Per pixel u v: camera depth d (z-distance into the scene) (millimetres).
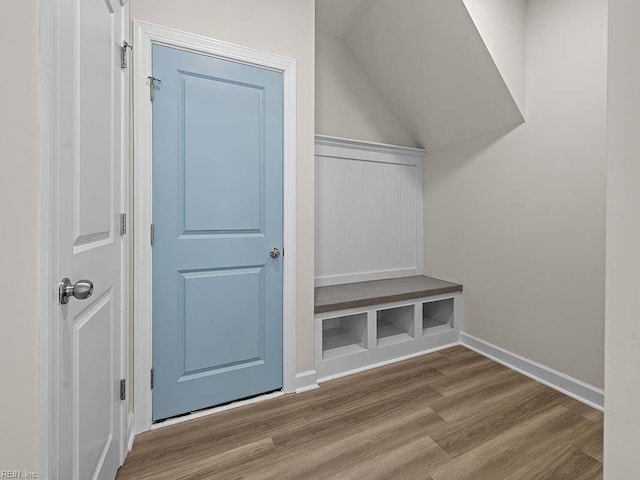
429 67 2381
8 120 649
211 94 1689
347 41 2740
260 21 1790
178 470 1354
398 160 2955
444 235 2840
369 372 2219
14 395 676
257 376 1882
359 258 2818
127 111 1408
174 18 1581
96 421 1082
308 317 2016
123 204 1374
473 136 2547
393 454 1445
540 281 2105
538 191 2100
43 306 722
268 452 1457
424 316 3008
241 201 1795
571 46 1892
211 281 1737
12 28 651
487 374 2182
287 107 1891
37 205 707
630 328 486
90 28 996
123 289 1382
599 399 1802
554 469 1355
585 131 1843
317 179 2629
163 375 1638
